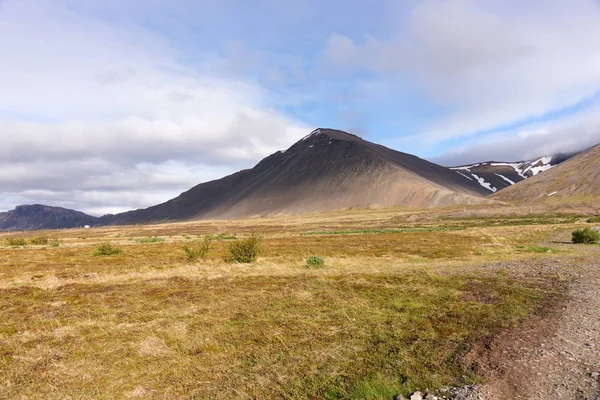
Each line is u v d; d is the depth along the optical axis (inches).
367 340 348.8
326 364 296.8
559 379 246.7
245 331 388.8
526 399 223.5
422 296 522.6
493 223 3897.6
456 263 912.3
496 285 592.4
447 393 239.1
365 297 529.7
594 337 324.8
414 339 346.0
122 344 357.7
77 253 1542.8
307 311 461.4
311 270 824.9
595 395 219.0
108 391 261.0
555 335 336.5
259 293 582.6
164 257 1286.9
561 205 6722.4
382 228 3836.1
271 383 266.7
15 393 259.4
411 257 1095.6
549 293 522.3
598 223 3137.3
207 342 358.0
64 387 267.7
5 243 2257.6
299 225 5782.5
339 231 3302.2
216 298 555.2
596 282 594.9
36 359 323.0
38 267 1048.2
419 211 7765.8
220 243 2054.6
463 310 439.2
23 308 522.9
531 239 1787.6
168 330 397.4
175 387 264.7
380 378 264.2
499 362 282.5
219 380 274.7
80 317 464.4
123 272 893.2
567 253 1104.2
